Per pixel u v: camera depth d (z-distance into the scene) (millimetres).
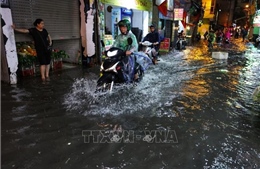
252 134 3473
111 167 2566
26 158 2688
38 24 5953
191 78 7121
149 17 13438
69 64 8680
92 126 3574
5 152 2793
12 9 5738
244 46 22172
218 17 47719
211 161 2734
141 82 6301
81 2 7977
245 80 7098
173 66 9242
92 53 8578
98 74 7148
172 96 5195
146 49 7711
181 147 3037
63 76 6754
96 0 8305
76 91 5285
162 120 3887
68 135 3271
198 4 26797
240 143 3186
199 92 5605
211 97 5223
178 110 4363
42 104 4426
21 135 3221
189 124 3762
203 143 3154
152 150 2943
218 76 7547
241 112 4352
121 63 4977
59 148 2926
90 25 8258
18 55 6227
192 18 26344
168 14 16484
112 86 5129
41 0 6543
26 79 6242
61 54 7703
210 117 4082
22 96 4844
